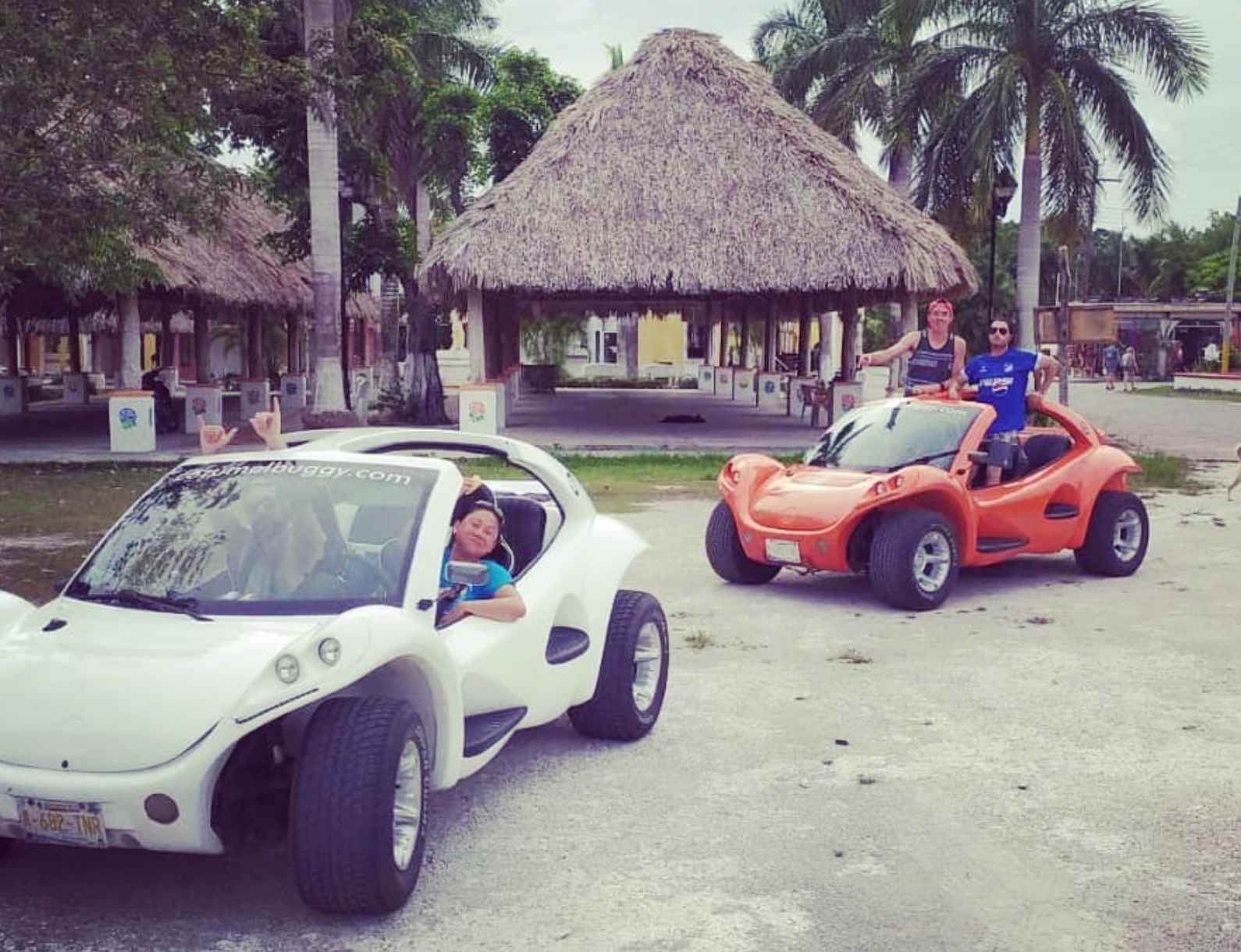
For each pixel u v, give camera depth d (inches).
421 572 194.4
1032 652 329.7
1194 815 215.9
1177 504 629.0
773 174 924.6
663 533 531.2
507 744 255.1
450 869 192.7
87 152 394.0
